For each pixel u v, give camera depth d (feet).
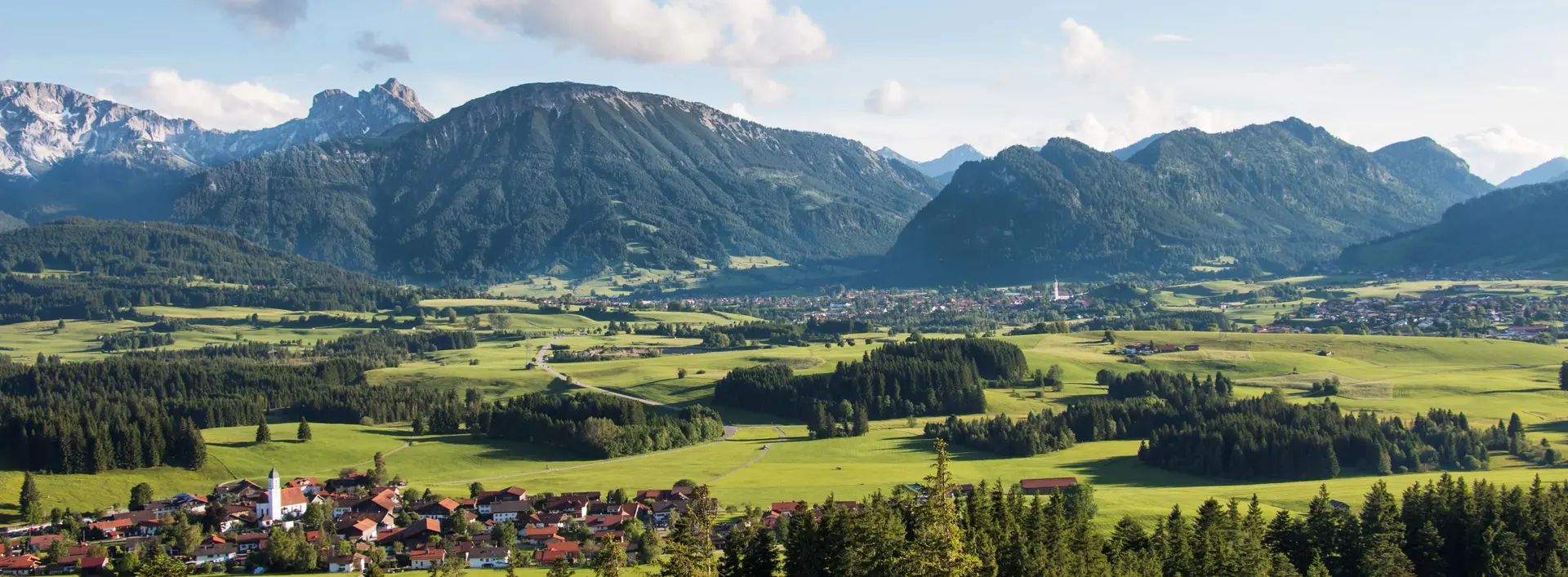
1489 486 624.18
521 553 612.29
